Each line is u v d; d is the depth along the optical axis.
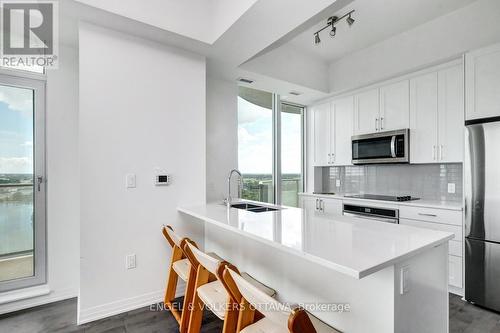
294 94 3.93
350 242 1.28
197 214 2.09
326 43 3.29
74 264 2.47
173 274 2.23
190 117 2.55
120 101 2.19
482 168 2.28
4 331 1.92
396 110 3.23
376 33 3.03
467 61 2.43
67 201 2.45
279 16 1.96
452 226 2.53
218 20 2.28
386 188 3.71
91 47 2.07
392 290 1.10
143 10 2.06
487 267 2.24
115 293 2.15
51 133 2.39
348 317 1.31
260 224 1.70
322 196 3.88
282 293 1.75
